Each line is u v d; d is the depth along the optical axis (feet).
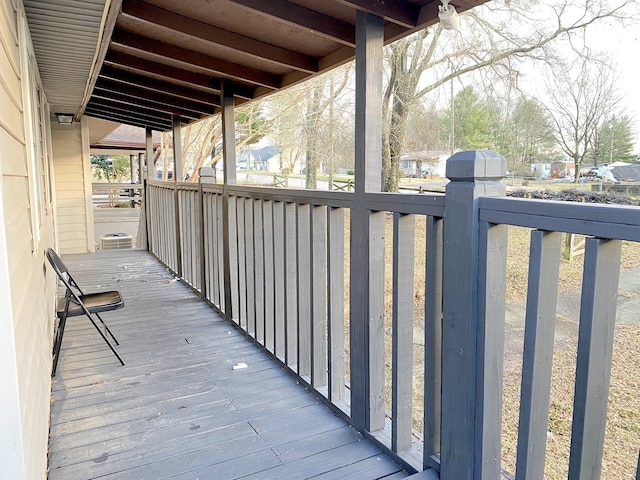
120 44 10.35
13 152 4.74
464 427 4.86
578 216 3.56
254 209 10.18
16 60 5.93
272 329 9.88
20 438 3.52
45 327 8.12
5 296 3.42
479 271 4.58
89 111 20.93
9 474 3.48
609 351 3.64
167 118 19.84
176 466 6.06
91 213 24.08
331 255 7.41
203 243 14.05
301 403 7.80
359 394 6.83
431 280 5.37
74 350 10.17
